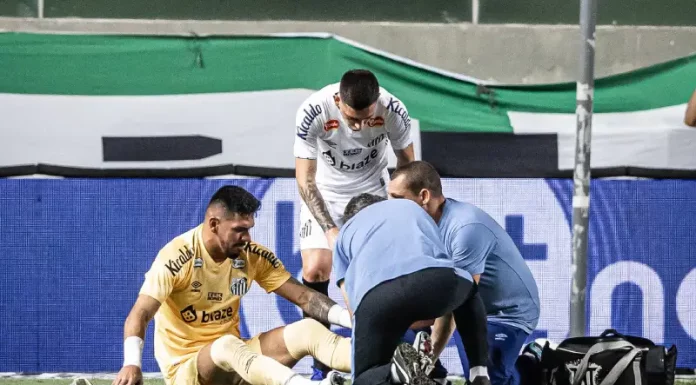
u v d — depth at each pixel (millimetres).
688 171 24297
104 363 24141
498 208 24297
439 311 13828
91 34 24422
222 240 16984
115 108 24391
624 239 24203
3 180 24125
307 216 21953
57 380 23391
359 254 14234
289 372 15781
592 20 20688
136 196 24250
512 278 16641
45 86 24328
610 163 24406
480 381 13875
